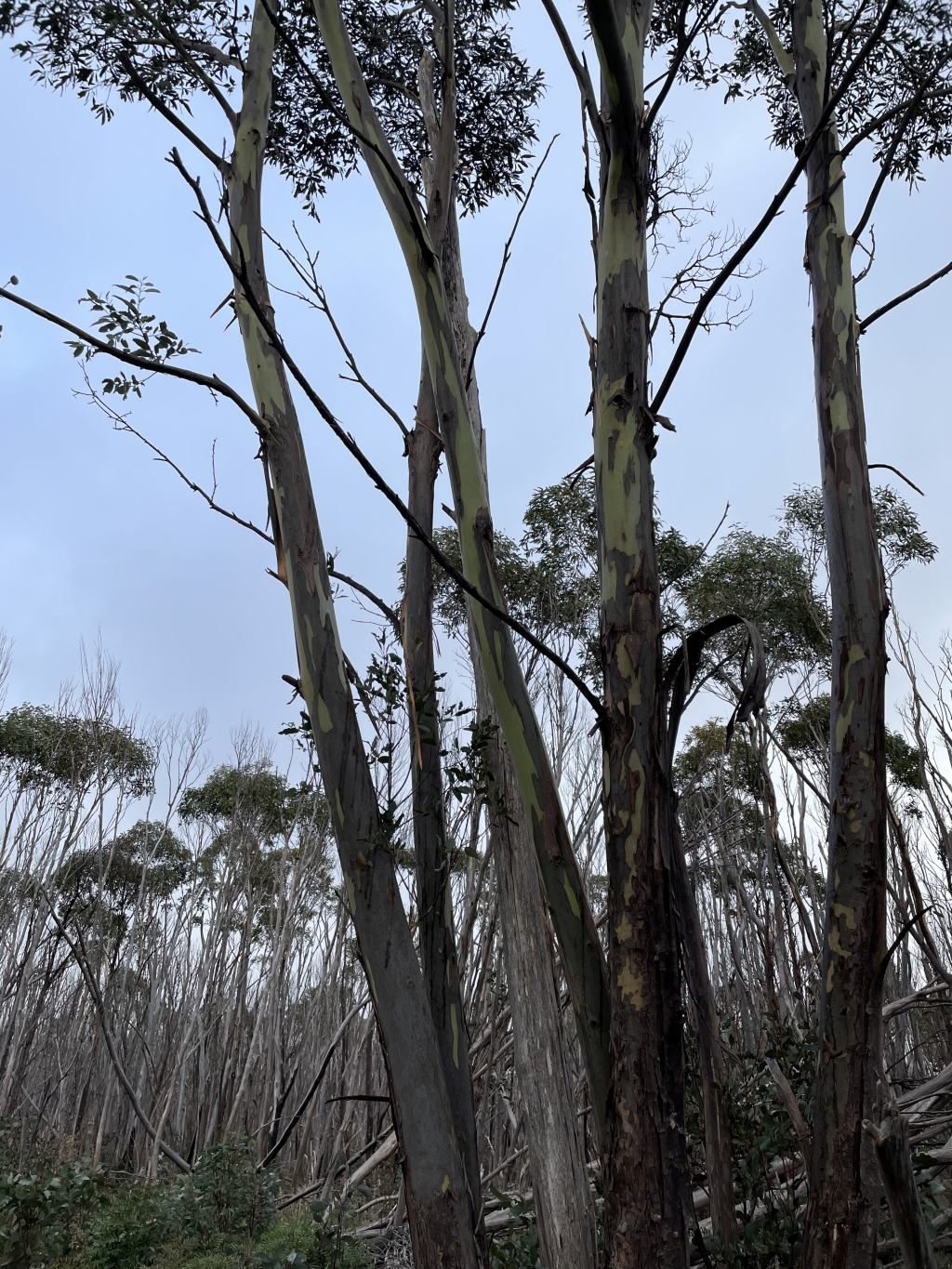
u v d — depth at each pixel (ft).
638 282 7.08
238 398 8.23
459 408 8.17
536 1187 9.37
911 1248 4.83
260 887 58.23
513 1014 10.12
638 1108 5.56
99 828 53.47
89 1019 57.41
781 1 12.75
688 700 6.81
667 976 5.81
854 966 6.18
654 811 6.10
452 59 11.81
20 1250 19.48
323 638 8.04
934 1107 14.85
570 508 31.32
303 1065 44.19
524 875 10.39
